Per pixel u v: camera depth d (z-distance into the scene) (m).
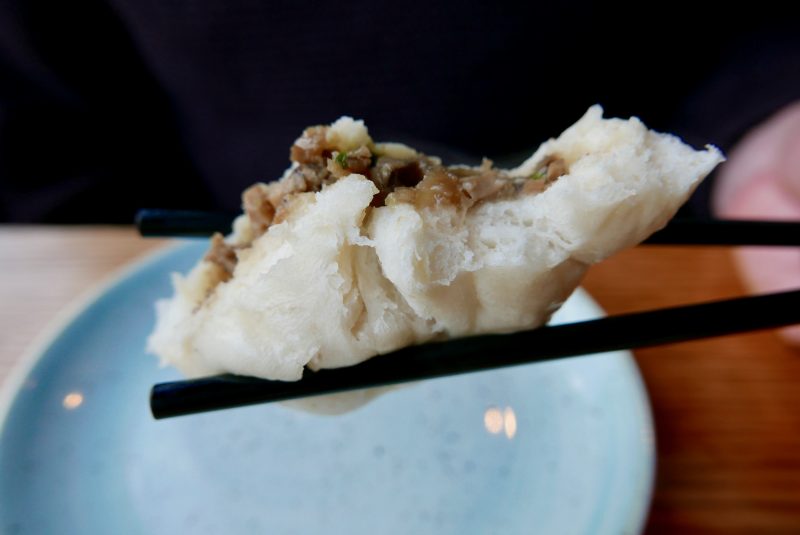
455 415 0.17
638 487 0.14
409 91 0.30
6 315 0.21
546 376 0.17
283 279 0.11
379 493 0.16
